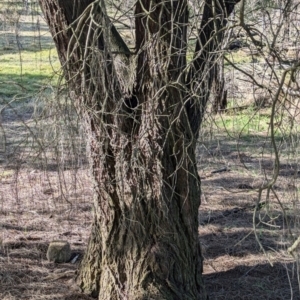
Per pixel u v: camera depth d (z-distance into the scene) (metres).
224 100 5.92
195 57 4.12
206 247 6.78
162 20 4.36
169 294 4.82
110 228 4.95
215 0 4.28
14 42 5.21
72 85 4.34
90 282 5.38
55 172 8.42
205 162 8.99
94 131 4.71
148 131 4.57
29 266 6.18
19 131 8.84
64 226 7.34
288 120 5.00
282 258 6.21
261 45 4.15
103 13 4.04
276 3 4.57
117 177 4.73
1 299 5.47
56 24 4.46
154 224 4.78
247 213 7.78
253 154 9.32
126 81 4.65
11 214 7.62
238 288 5.83
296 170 4.71
